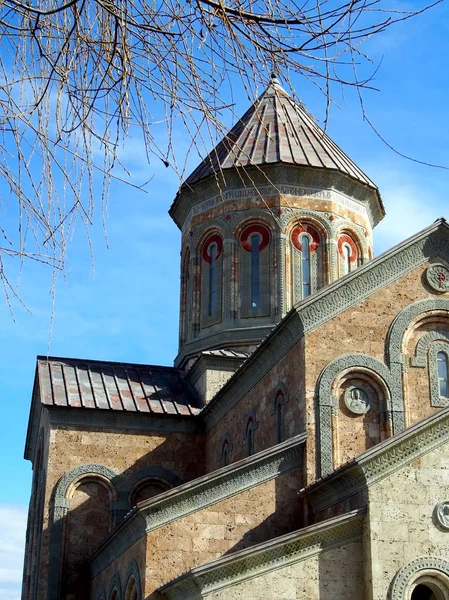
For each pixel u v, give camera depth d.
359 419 22.69
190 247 34.09
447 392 23.38
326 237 32.31
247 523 21.69
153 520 21.31
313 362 22.84
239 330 31.67
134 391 32.16
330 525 18.70
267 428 25.08
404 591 18.17
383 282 23.88
